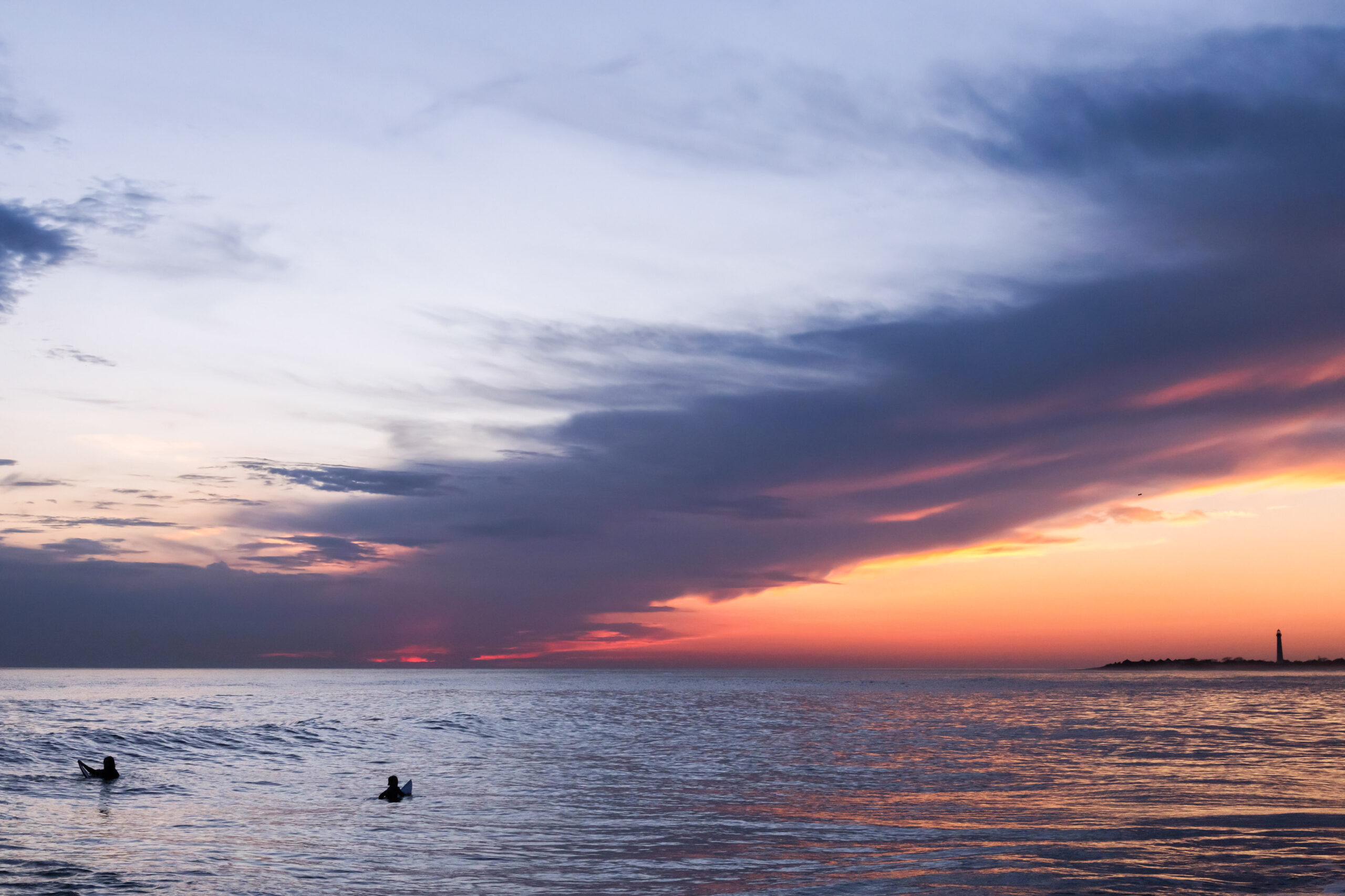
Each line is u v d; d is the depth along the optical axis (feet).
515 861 71.31
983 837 79.92
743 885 62.44
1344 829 82.33
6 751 131.03
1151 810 95.96
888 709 325.42
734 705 362.33
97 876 64.44
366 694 452.35
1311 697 432.66
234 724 204.54
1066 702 380.58
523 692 512.63
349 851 74.59
